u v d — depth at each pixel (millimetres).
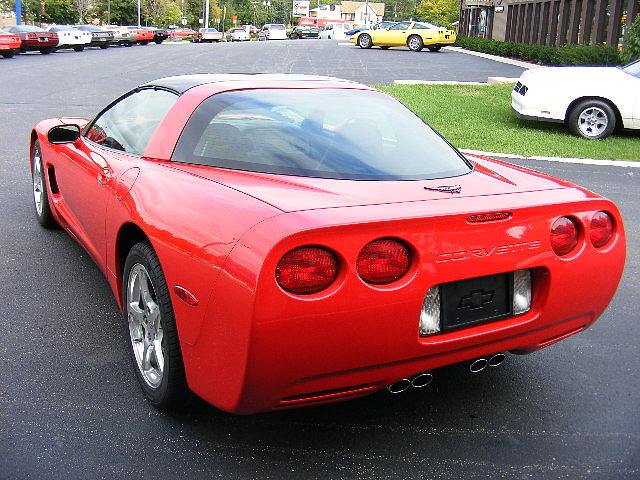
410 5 162625
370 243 2348
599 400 3197
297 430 2846
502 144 10180
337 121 3172
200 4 110500
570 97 10797
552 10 31203
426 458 2678
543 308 2766
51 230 5465
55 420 2848
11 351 3461
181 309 2561
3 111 12258
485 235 2553
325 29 84062
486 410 3068
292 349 2281
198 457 2633
